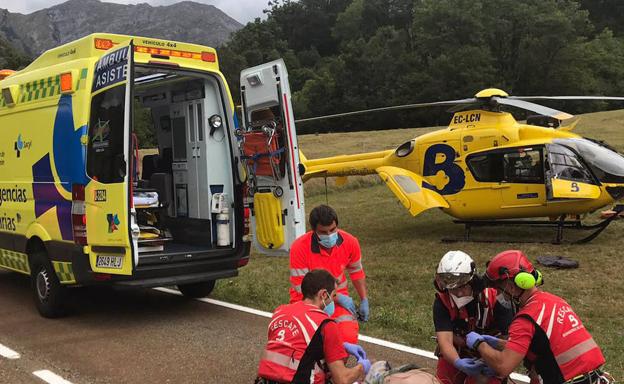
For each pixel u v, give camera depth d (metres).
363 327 5.95
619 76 72.06
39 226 6.38
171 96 7.45
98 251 5.73
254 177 6.38
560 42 70.94
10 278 8.80
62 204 6.08
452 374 3.50
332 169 13.00
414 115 72.44
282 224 6.14
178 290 7.90
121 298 7.43
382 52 78.38
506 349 2.98
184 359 5.07
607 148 9.95
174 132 7.46
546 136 10.04
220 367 4.88
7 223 7.04
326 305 3.30
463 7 74.44
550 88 72.38
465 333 3.43
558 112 9.84
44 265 6.36
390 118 73.62
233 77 85.75
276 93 6.03
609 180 9.51
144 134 27.55
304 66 105.12
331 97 78.56
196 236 7.05
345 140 41.09
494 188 10.32
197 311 6.75
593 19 98.75
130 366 4.90
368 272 8.58
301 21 118.62
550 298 3.04
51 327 6.11
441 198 10.94
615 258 8.63
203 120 6.91
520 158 10.10
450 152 10.84
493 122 10.52
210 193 6.85
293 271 4.20
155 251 6.31
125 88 5.50
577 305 6.62
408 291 7.49
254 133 6.18
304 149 35.75
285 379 3.01
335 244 4.17
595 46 73.94
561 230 10.02
